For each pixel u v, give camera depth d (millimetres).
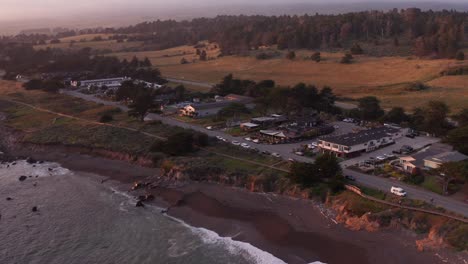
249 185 90625
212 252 70062
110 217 83250
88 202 90562
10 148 130125
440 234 66562
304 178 85500
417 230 69188
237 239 73938
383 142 109562
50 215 84562
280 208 82188
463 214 70000
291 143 114250
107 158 115000
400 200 76125
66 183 102000
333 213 78000
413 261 63406
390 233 70188
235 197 88062
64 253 70875
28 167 113750
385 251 66438
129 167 108062
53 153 122625
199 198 89188
